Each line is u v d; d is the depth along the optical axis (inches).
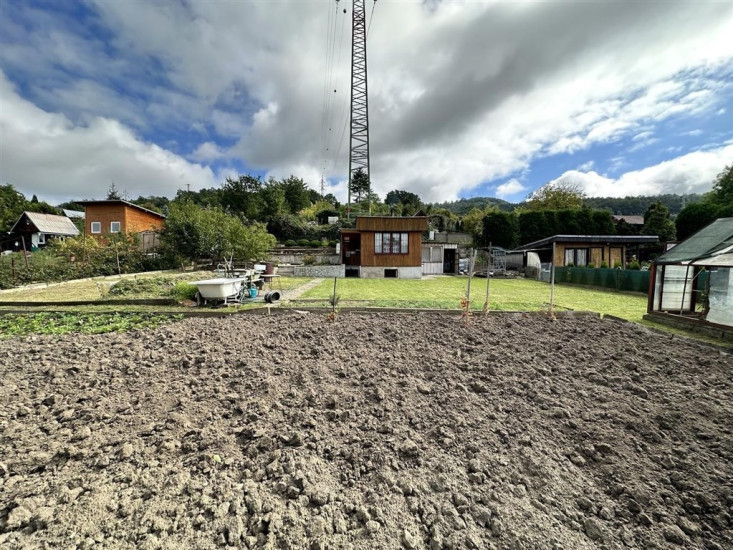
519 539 76.7
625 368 173.3
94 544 72.8
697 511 87.0
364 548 73.6
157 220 1178.6
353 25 1322.6
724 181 1231.5
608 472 100.1
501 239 1063.6
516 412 131.3
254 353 187.6
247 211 1583.4
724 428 119.4
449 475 96.7
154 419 122.6
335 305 298.0
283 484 90.7
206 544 73.5
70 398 137.2
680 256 276.8
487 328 240.7
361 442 111.0
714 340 228.1
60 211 1888.5
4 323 258.1
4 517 80.1
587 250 829.8
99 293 407.2
